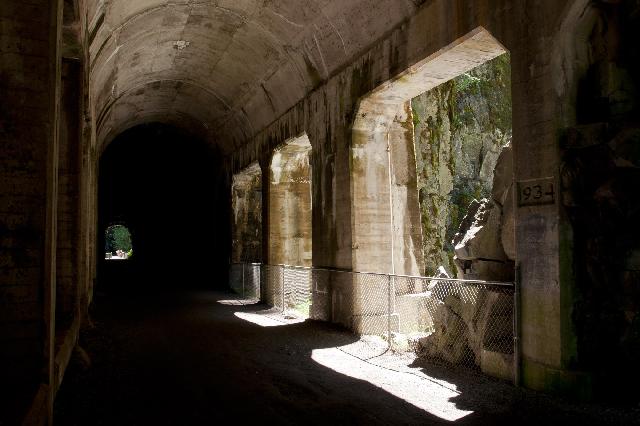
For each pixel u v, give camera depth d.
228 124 16.72
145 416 4.83
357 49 8.76
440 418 4.66
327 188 9.99
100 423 4.62
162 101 17.05
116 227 50.50
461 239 7.36
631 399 4.88
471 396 5.21
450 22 6.55
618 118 5.09
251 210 17.94
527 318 5.36
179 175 26.28
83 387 5.71
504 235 6.22
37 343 3.60
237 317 11.18
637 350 4.92
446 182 15.69
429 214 15.07
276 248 13.64
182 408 5.07
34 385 3.58
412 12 7.30
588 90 5.28
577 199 5.07
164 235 27.23
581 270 5.10
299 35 9.95
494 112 17.88
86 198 9.01
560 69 5.16
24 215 3.59
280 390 5.63
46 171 3.66
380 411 4.90
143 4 9.27
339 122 9.51
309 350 7.64
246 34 11.12
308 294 13.09
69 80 7.04
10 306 3.54
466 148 17.22
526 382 5.34
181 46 12.35
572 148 5.12
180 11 10.33
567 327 5.00
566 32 5.16
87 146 8.96
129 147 25.64
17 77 3.61
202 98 16.12
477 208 7.45
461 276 7.05
